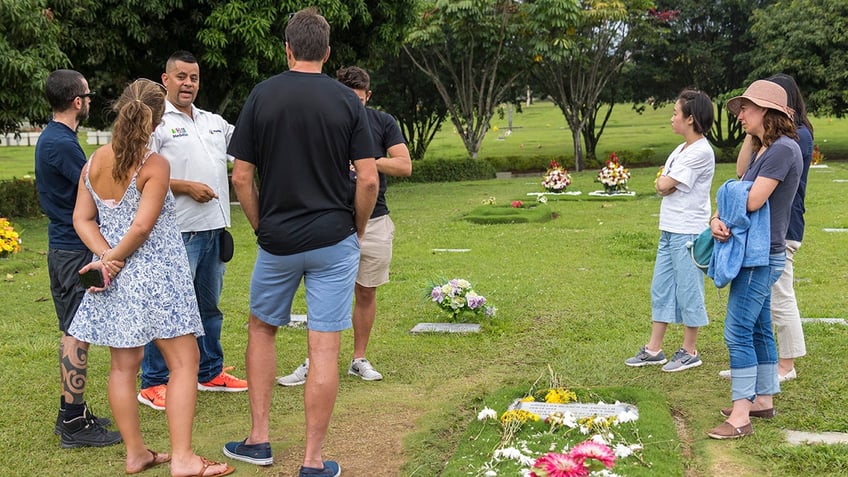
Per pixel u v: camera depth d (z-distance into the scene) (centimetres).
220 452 397
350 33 1733
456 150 4034
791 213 450
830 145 3225
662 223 502
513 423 404
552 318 650
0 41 1162
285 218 352
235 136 360
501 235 1168
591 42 2664
